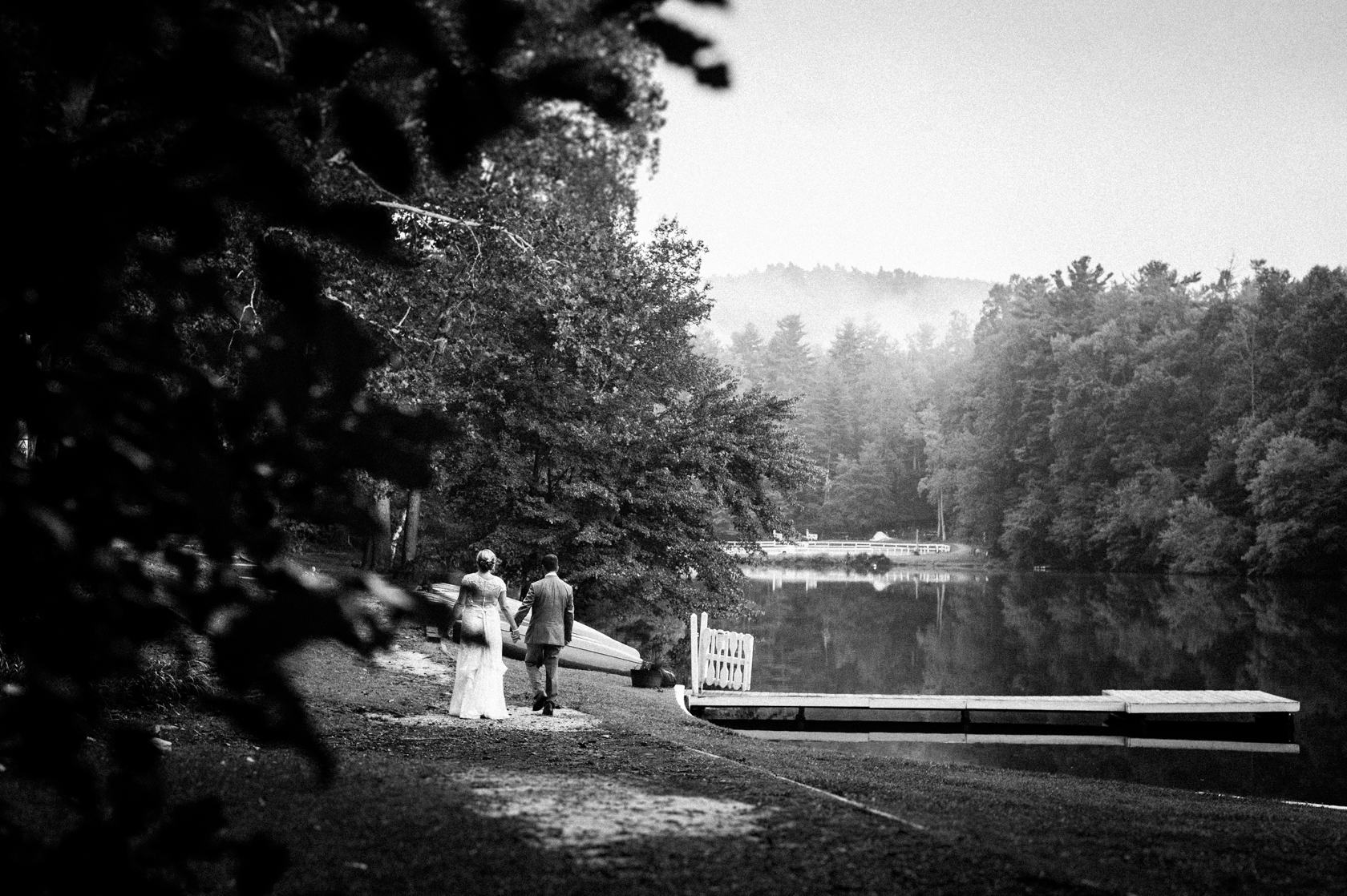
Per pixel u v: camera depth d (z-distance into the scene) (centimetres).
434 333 1398
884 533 13550
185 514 192
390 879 465
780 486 2869
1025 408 9375
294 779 652
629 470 2623
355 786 659
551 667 1300
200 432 194
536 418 2392
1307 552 6625
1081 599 5412
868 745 1762
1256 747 1794
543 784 737
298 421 193
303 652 181
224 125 184
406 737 988
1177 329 8669
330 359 197
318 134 192
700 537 2703
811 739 1806
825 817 648
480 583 1189
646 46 179
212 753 703
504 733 1068
